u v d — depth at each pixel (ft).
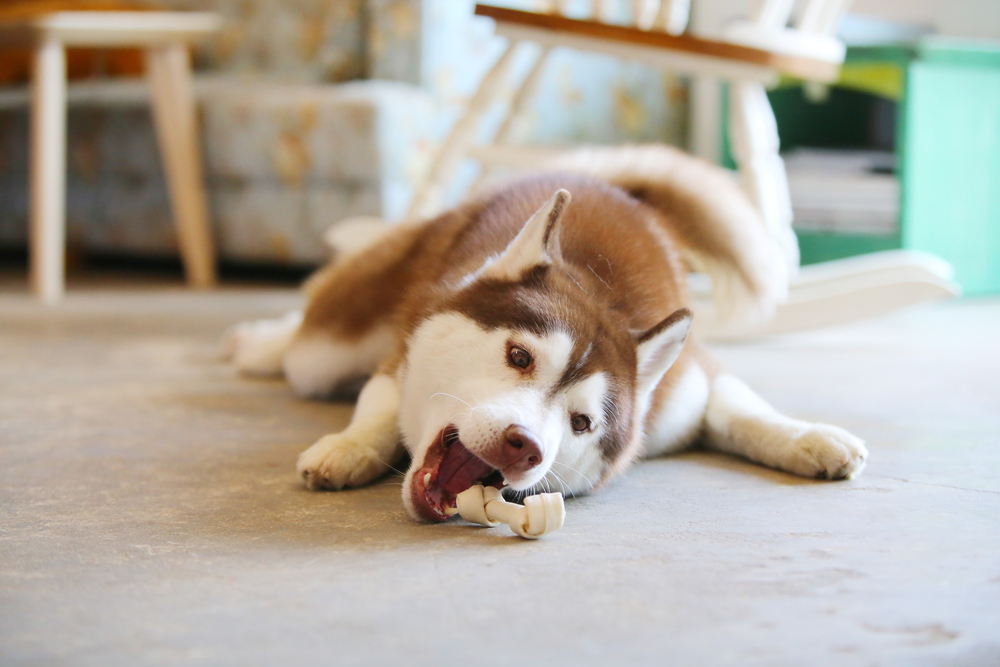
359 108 11.35
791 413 5.87
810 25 8.32
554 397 3.91
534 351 3.91
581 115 13.23
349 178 11.69
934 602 3.00
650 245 5.16
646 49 7.88
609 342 4.14
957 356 7.92
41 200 11.19
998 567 3.30
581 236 4.81
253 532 3.70
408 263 5.71
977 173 11.31
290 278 13.79
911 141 10.66
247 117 12.30
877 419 5.70
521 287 4.20
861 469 4.52
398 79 12.32
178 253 13.74
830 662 2.59
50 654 2.62
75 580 3.18
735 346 8.61
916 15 13.12
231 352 7.75
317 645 2.68
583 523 3.87
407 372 4.39
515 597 3.04
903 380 6.91
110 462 4.73
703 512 4.01
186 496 4.17
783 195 8.71
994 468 4.64
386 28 12.35
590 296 4.35
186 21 11.87
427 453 3.89
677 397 4.89
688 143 14.49
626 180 6.09
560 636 2.74
